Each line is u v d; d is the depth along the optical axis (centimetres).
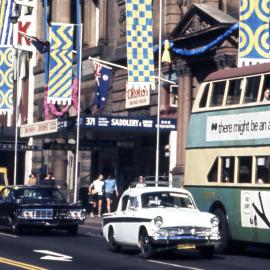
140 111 6500
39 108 8488
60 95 6425
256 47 4506
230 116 3281
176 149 5938
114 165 7075
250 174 3131
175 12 6091
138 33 5328
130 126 5781
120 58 6762
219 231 3297
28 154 8894
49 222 4088
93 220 5403
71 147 6425
